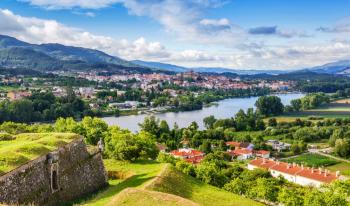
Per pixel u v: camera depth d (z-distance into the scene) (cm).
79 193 6575
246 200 7581
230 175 13488
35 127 13400
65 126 12281
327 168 16400
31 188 5331
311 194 8656
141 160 9881
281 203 9681
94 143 11469
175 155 16725
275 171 14475
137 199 5038
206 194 7294
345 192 9300
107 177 7731
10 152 5453
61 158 6212
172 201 4975
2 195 4734
